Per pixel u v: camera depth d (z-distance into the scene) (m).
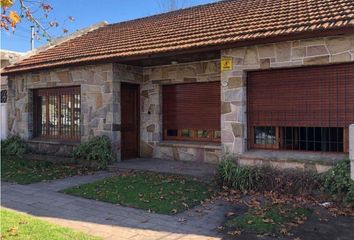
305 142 8.48
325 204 6.85
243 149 8.87
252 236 5.57
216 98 11.07
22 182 9.61
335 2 9.09
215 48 9.00
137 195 7.92
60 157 12.59
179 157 11.65
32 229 5.68
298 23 8.16
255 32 8.57
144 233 5.80
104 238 5.58
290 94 8.52
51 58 13.84
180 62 11.39
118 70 11.73
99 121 11.95
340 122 7.88
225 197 7.70
